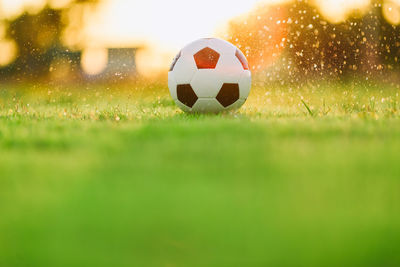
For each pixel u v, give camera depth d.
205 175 1.41
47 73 8.68
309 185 1.27
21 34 9.26
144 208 1.06
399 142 1.95
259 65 6.41
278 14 6.47
